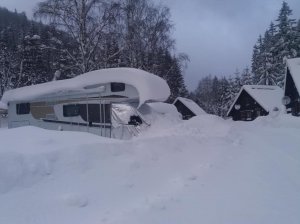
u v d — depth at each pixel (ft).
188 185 20.58
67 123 55.11
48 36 81.51
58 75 68.03
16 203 17.90
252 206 16.92
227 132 47.52
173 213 16.19
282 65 164.86
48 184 20.16
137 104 51.11
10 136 28.66
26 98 61.00
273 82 173.27
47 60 88.89
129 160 23.95
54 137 28.35
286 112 95.35
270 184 20.67
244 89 134.00
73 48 78.79
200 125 56.49
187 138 32.73
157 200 17.99
